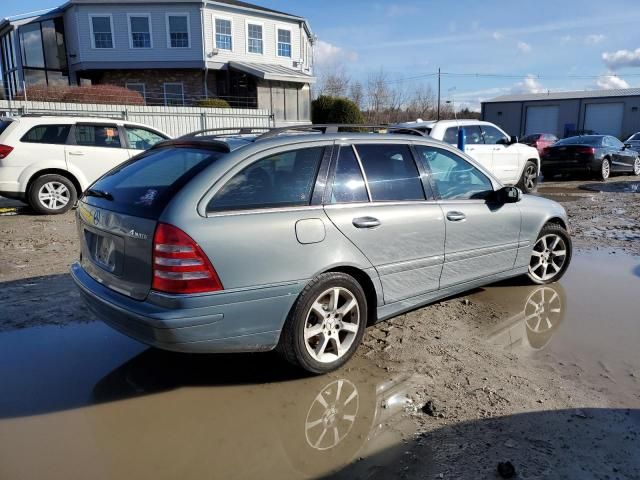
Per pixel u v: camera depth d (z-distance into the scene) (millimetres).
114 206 3316
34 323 4363
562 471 2547
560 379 3471
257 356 3820
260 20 28938
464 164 4543
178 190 3076
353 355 3793
